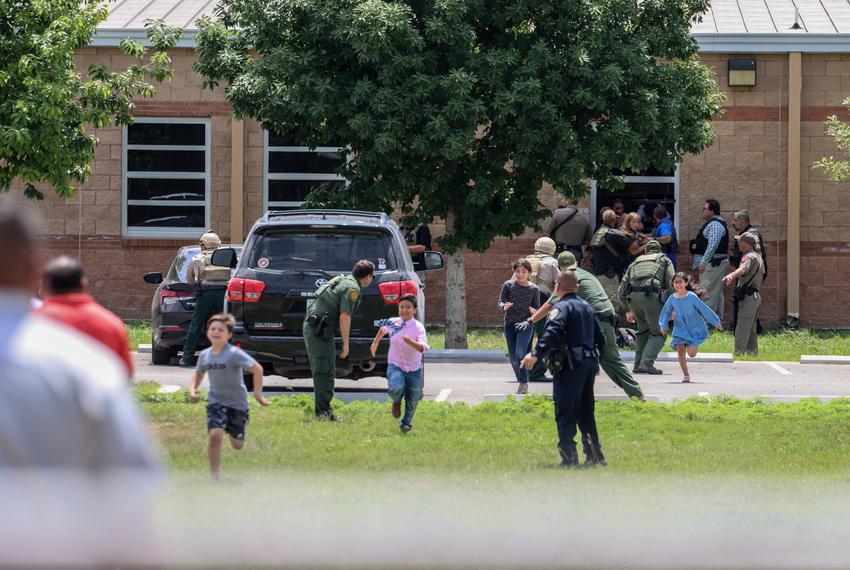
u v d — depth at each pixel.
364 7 71.75
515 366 58.66
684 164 99.50
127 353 26.52
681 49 78.19
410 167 75.88
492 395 57.78
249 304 53.41
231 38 79.94
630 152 74.25
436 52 74.56
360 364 53.00
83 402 11.59
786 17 103.75
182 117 101.31
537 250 68.12
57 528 11.21
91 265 101.06
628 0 77.00
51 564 11.20
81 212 101.00
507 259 99.00
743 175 99.25
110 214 101.06
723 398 54.38
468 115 72.38
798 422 47.84
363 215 57.00
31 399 11.44
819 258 99.38
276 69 73.88
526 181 77.81
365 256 53.94
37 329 11.91
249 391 59.00
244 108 77.25
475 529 21.45
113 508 11.41
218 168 101.38
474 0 73.56
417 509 26.73
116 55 101.00
